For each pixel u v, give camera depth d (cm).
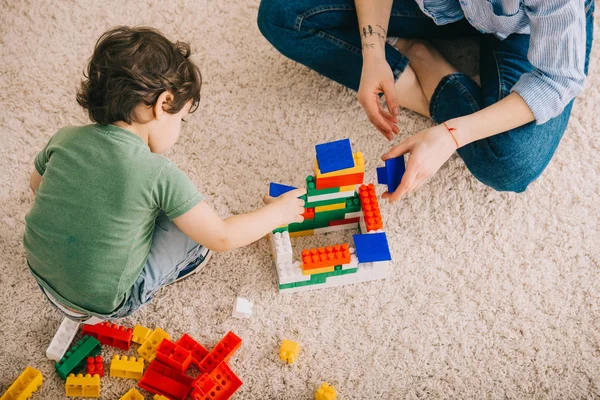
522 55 131
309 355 128
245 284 136
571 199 145
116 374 124
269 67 161
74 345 127
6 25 165
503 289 135
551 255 139
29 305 132
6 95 156
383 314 133
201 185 146
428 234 141
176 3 168
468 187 146
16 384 120
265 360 128
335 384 126
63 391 123
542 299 134
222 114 155
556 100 118
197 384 117
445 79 137
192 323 131
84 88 105
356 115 155
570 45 113
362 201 129
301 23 138
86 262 105
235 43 164
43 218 106
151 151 114
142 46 101
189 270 133
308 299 134
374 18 132
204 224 108
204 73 160
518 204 144
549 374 127
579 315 133
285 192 129
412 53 147
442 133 119
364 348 129
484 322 132
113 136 103
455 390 125
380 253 125
